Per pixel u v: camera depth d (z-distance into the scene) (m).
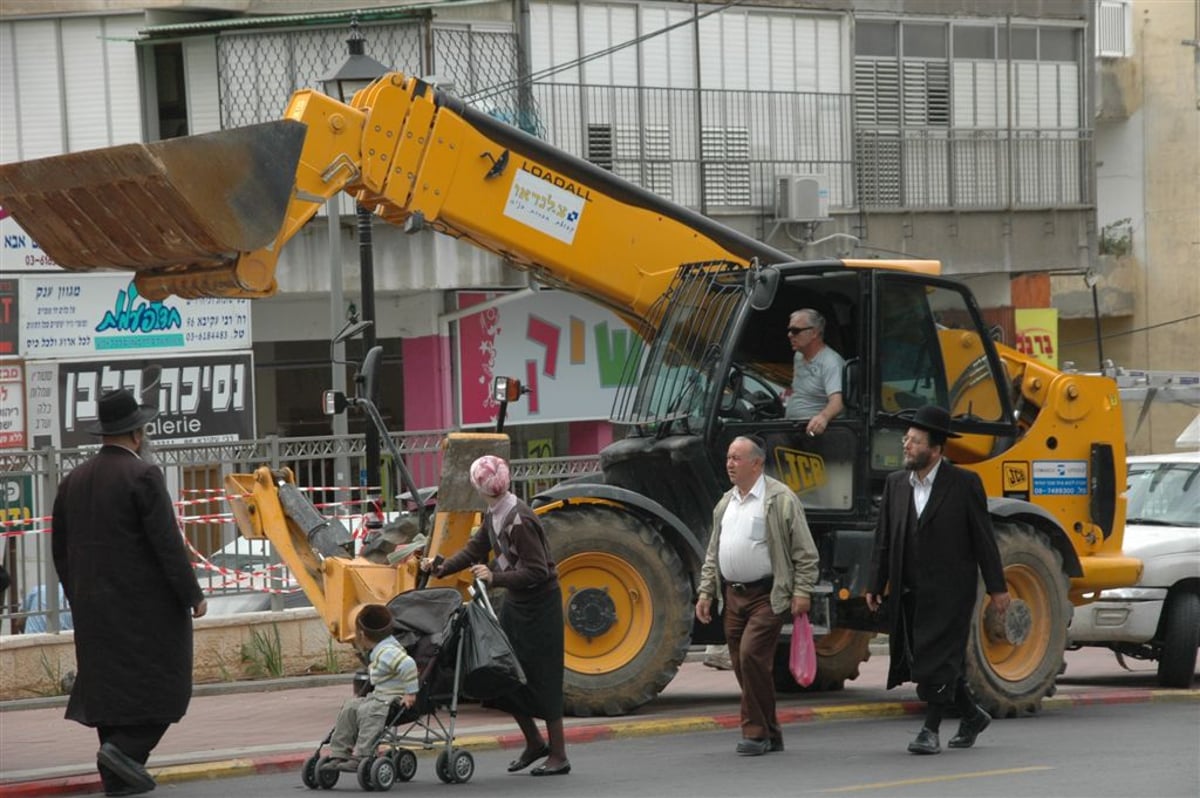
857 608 16.36
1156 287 46.03
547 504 16.05
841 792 12.31
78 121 32.66
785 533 13.84
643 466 16.64
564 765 13.24
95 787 12.84
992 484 17.45
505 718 16.28
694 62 34.47
